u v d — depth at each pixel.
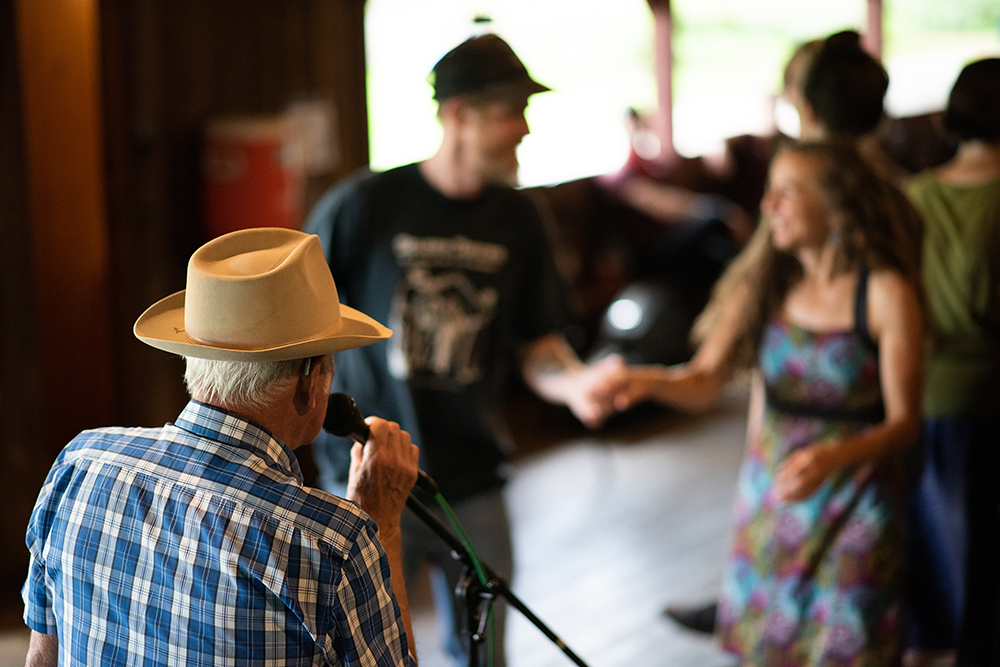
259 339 1.13
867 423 2.29
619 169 5.99
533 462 4.77
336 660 1.10
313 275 1.19
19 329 3.30
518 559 3.74
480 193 2.23
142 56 3.54
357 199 2.18
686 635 3.19
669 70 6.88
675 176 6.66
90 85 3.33
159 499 1.13
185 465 1.14
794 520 2.35
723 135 7.61
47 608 1.27
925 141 6.89
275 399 1.16
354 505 1.13
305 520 1.09
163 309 1.26
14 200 3.23
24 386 3.33
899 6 8.55
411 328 2.18
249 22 3.93
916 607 2.83
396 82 4.85
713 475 4.58
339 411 1.32
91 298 3.47
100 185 3.40
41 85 3.26
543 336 2.39
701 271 5.93
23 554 3.40
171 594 1.11
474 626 1.55
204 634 1.09
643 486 4.46
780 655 2.39
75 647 1.19
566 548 3.84
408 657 1.18
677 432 5.20
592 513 4.17
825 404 2.32
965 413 2.70
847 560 2.29
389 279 2.18
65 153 3.35
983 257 2.64
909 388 2.19
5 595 3.35
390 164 4.88
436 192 2.20
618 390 2.36
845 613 2.29
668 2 6.81
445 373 2.19
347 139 4.42
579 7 6.21
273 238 1.23
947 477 2.74
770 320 2.42
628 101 6.75
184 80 3.71
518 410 5.45
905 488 2.32
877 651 2.28
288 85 4.12
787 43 7.88
